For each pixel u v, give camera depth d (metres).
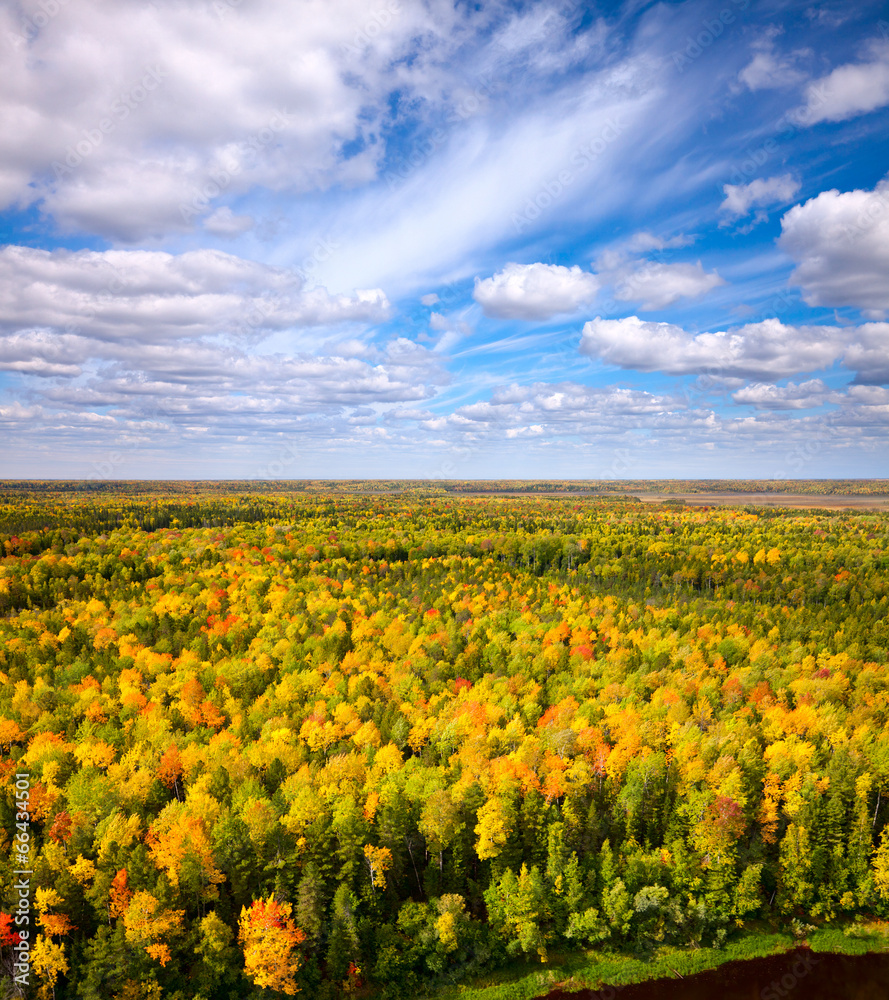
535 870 63.34
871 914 68.19
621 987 59.72
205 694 98.56
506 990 59.12
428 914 61.38
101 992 53.03
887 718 96.94
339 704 92.00
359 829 62.34
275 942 54.34
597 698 101.00
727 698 102.56
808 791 71.31
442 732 86.00
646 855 68.00
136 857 57.75
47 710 95.56
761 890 69.62
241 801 66.25
